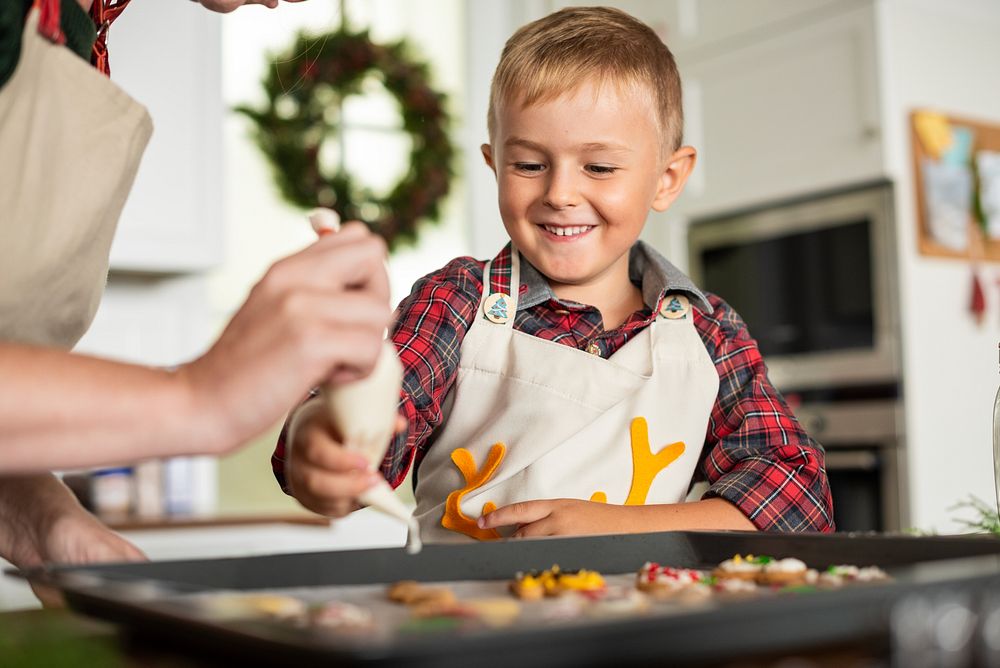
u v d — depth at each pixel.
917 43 3.00
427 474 1.23
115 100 0.81
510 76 1.25
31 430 0.53
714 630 0.48
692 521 1.03
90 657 0.50
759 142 3.25
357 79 3.60
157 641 0.57
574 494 1.15
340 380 0.61
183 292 3.09
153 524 2.63
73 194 0.77
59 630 0.63
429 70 3.79
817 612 0.50
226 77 3.55
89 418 0.53
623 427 1.18
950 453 2.95
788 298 3.21
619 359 1.22
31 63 0.73
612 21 1.33
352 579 0.76
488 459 1.18
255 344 0.55
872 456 2.94
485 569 0.81
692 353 1.24
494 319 1.24
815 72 3.09
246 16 3.56
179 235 2.87
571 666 0.45
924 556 0.78
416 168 3.70
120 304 3.02
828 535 0.83
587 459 1.16
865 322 3.00
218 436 0.55
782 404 1.24
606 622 0.46
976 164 3.09
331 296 0.56
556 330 1.25
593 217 1.23
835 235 3.09
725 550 0.88
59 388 0.53
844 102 3.02
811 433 3.11
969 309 3.04
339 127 3.67
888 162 2.91
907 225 2.93
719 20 3.36
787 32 3.16
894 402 2.90
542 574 0.79
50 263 0.76
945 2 3.07
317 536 2.99
